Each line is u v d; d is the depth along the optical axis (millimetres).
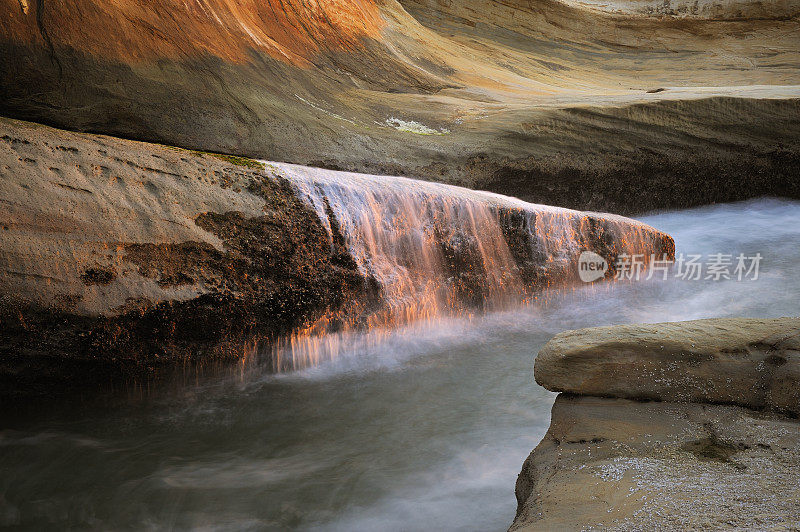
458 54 13961
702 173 10484
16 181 4621
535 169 9547
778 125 10562
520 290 6773
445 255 6371
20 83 7074
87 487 3809
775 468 2537
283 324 5371
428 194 6383
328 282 5598
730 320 3461
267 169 5707
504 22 18266
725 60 18922
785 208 10750
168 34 8172
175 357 4957
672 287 7516
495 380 5250
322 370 5496
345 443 4289
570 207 9883
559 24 18969
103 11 7711
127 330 4734
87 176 4898
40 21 7320
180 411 4789
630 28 19438
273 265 5352
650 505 2332
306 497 3660
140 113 7480
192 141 7648
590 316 6750
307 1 10484
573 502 2480
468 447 4184
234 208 5316
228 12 9031
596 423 3068
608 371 3230
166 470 3982
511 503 3518
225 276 5121
